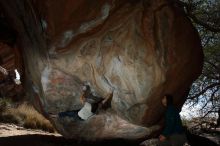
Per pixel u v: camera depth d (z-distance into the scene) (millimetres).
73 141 8523
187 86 7441
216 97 13773
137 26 6695
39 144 7984
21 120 12656
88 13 6816
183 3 10781
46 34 7234
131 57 6820
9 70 16062
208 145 8812
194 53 6934
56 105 7934
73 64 7305
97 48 7039
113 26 6820
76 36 7023
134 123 7477
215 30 11453
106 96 7297
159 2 6621
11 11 7922
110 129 7789
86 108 7324
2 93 16297
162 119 7492
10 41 8562
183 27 6699
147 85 6855
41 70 7695
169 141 6453
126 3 6656
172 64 6723
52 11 6984
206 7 12531
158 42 6645
